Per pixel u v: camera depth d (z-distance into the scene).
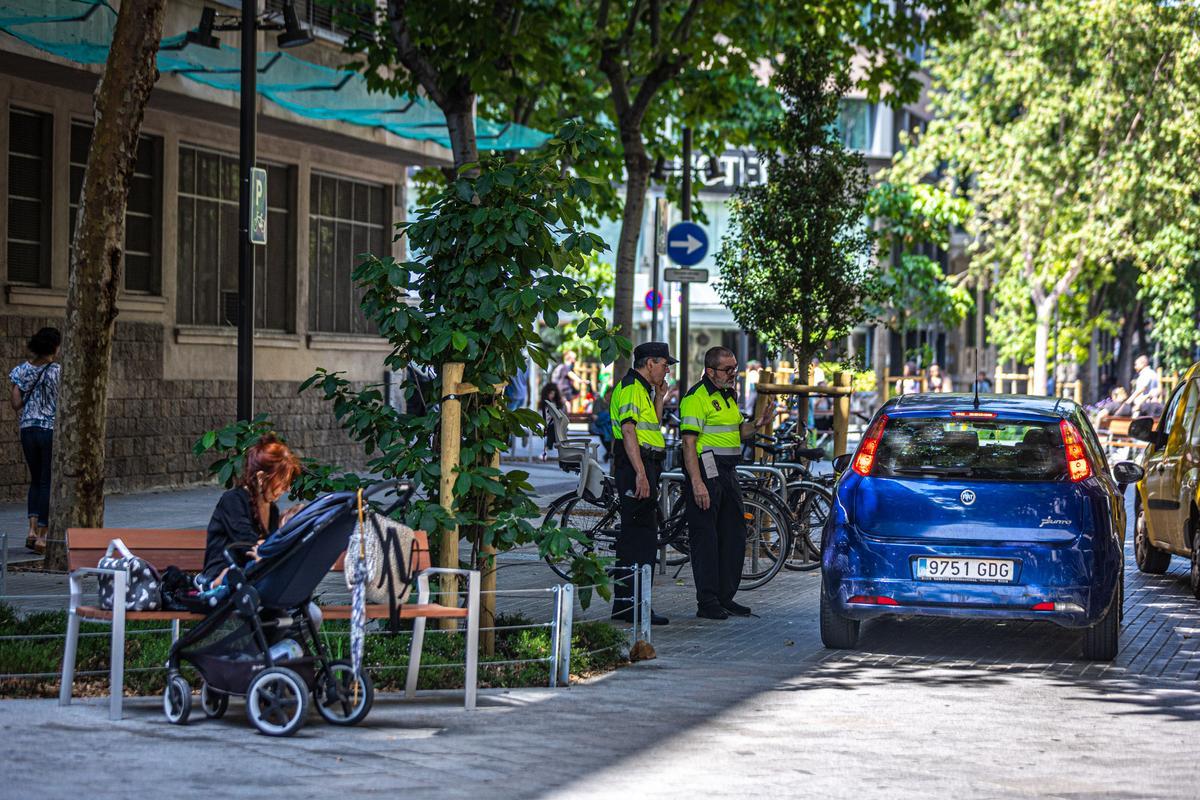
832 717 9.13
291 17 17.39
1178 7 44.59
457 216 10.57
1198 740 8.65
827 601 11.71
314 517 8.36
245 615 8.31
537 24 20.69
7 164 20.83
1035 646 12.18
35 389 15.88
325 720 8.57
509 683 9.96
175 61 20.91
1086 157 45.81
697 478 13.34
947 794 7.22
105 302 14.55
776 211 19.48
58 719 8.41
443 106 20.56
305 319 27.70
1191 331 48.72
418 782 7.16
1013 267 48.25
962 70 47.44
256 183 15.33
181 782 7.03
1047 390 51.59
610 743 8.20
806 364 19.70
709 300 54.66
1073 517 11.21
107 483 22.70
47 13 17.83
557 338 45.84
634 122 22.34
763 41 23.08
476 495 10.74
